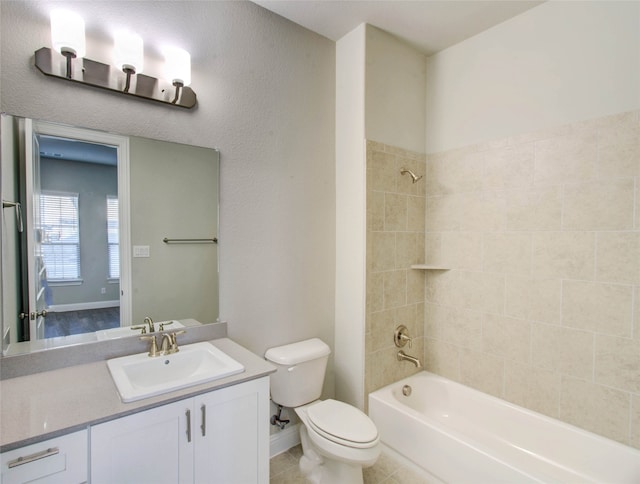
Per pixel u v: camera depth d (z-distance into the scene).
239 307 1.97
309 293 2.30
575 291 1.88
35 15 1.35
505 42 2.17
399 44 2.42
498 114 2.21
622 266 1.73
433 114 2.58
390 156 2.38
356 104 2.26
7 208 1.35
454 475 1.78
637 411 1.68
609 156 1.76
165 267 1.72
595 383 1.82
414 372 2.56
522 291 2.10
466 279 2.38
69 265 1.47
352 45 2.28
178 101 1.67
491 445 2.10
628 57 1.71
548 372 1.99
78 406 1.12
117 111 1.56
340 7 2.03
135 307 1.64
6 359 1.33
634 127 1.69
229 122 1.90
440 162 2.54
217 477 1.33
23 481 0.94
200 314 1.83
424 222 2.62
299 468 1.98
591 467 1.77
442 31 2.29
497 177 2.21
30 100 1.36
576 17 1.87
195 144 1.79
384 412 2.16
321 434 1.70
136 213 1.63
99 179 1.53
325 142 2.36
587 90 1.84
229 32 1.89
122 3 1.54
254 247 2.03
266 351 2.08
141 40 1.50
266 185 2.07
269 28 2.06
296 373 2.00
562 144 1.93
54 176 1.43
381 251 2.34
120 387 1.22
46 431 0.97
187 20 1.74
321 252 2.36
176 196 1.74
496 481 1.61
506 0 1.97
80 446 1.03
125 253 1.61
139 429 1.14
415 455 1.98
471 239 2.36
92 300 1.53
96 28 1.48
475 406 2.27
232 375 1.39
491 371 2.25
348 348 2.35
